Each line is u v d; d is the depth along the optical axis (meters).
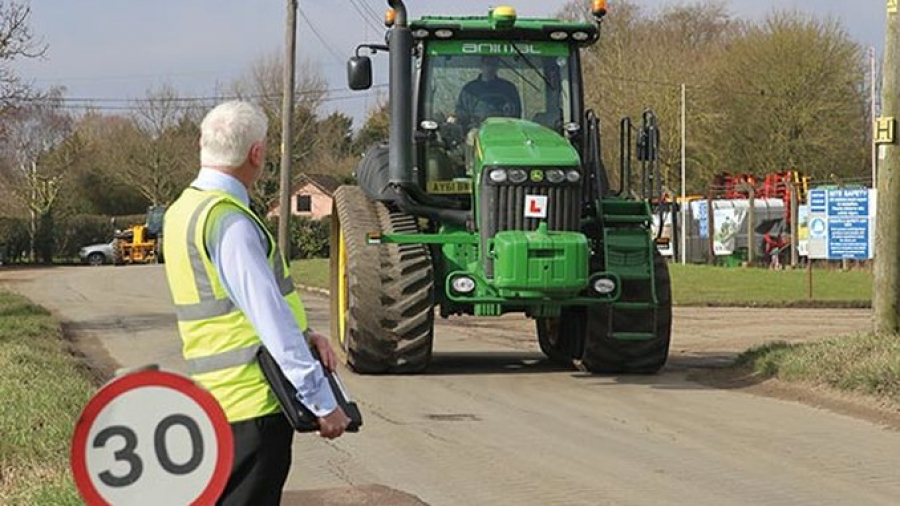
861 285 40.03
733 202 58.34
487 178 15.55
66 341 21.59
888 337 15.81
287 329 5.52
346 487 9.98
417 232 16.84
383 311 16.39
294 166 84.31
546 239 15.21
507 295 15.49
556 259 15.20
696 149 66.88
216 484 4.83
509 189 15.52
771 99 66.06
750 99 66.50
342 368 17.55
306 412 5.55
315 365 5.57
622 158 17.69
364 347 16.52
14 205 79.19
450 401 14.64
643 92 66.62
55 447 10.38
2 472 9.80
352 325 16.44
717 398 14.84
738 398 14.83
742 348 21.39
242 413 5.57
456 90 17.11
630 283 16.36
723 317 29.00
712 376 16.88
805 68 65.56
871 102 67.19
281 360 5.50
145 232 75.56
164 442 4.80
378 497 9.58
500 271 15.24
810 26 66.69
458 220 16.59
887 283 16.11
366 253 16.59
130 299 35.38
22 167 78.19
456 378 16.77
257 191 72.19
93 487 4.76
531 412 13.79
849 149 67.00
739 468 10.67
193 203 5.66
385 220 17.22
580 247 15.25
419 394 15.19
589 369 17.25
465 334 24.88
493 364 18.78
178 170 82.06
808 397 14.66
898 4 15.85
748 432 12.41
